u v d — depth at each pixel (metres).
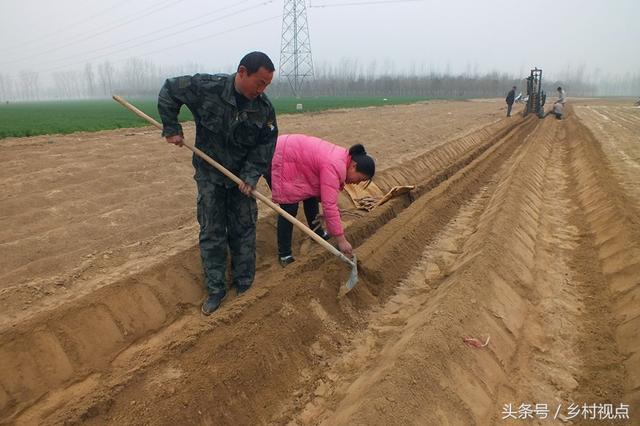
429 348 3.84
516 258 6.13
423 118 27.08
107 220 6.86
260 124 4.34
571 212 8.95
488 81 93.38
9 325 4.23
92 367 3.89
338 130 18.23
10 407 3.44
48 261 5.51
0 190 7.93
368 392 3.44
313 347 4.50
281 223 5.47
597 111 37.22
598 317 5.06
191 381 3.54
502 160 14.66
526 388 3.97
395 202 8.28
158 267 4.99
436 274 6.24
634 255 5.74
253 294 4.67
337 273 5.32
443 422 3.34
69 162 10.31
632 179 10.61
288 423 3.66
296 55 71.81
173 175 9.62
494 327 4.56
